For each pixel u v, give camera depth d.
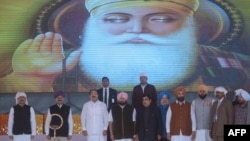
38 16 17.78
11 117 14.39
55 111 14.33
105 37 17.80
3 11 17.75
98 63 17.73
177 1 17.78
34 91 17.64
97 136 14.42
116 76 17.72
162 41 17.73
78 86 17.67
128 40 17.77
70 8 17.80
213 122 14.08
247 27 17.73
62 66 17.70
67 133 14.35
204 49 17.72
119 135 14.40
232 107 13.91
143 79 15.65
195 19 17.78
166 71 17.69
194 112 14.45
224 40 17.73
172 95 17.62
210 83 17.66
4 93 17.62
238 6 17.77
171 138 14.42
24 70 17.70
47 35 17.77
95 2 17.80
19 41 17.73
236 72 17.67
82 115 14.50
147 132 14.27
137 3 17.78
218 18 17.75
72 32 17.78
